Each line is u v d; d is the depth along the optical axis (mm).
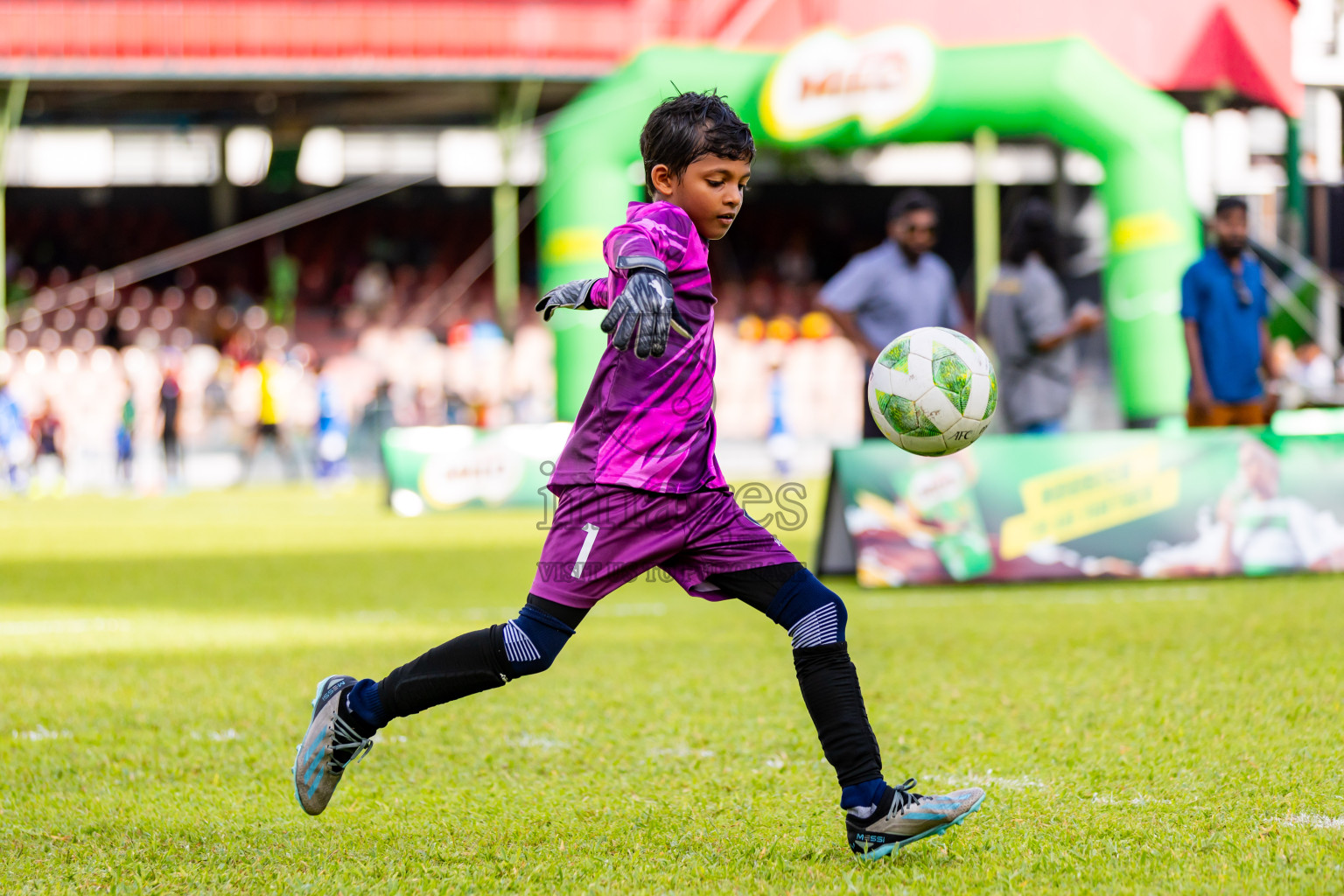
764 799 13602
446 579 35281
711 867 11211
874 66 60938
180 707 18641
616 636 25000
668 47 63156
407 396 98312
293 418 95625
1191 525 31750
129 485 86312
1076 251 110312
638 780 14492
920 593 29891
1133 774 14117
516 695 19219
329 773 12031
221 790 14227
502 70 84875
